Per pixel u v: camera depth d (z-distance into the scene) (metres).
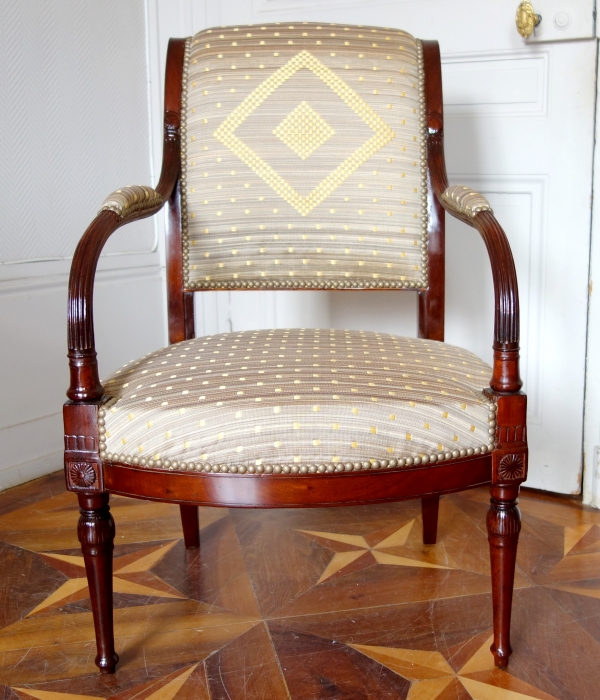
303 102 1.29
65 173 1.92
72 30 1.89
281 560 1.44
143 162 2.15
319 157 1.29
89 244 0.98
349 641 1.17
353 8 1.80
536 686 1.06
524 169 1.68
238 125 1.29
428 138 1.32
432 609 1.26
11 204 1.79
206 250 1.31
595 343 1.65
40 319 1.88
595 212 1.61
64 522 1.63
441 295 1.31
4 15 1.72
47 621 1.24
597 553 1.46
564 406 1.71
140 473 0.94
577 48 1.58
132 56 2.07
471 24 1.67
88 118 1.96
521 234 1.71
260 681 1.08
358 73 1.30
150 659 1.13
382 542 1.51
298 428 0.90
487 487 1.81
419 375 0.97
